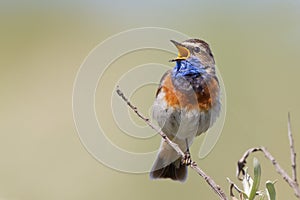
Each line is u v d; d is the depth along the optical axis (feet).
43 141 49.93
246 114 49.98
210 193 44.39
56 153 48.78
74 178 47.06
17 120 52.34
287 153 46.50
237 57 58.90
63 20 66.39
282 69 56.80
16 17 66.64
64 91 55.31
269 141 47.42
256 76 55.83
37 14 67.15
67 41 63.00
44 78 57.31
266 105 51.78
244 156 19.27
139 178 45.06
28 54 61.26
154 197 45.06
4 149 50.03
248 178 20.62
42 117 52.39
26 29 65.16
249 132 47.80
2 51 61.93
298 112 50.98
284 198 42.86
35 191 46.85
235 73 56.54
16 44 63.10
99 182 46.11
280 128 48.39
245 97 52.75
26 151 49.47
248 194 20.26
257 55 58.90
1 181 47.50
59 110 52.90
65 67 58.65
